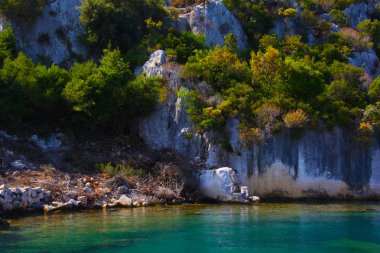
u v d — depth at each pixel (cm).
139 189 2952
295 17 5241
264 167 3441
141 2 4475
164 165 3212
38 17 4294
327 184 3525
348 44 5119
